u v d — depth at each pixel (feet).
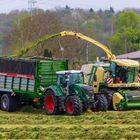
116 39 642.63
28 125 151.23
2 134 131.75
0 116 174.60
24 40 472.85
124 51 636.07
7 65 198.59
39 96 185.98
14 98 196.54
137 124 152.15
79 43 502.38
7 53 512.22
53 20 493.36
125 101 193.98
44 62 187.32
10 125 152.25
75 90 179.22
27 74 188.96
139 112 181.47
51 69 189.47
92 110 186.19
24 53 225.97
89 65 205.67
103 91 200.34
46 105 182.50
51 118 166.71
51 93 179.73
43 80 187.11
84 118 165.07
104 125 148.87
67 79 180.24
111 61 206.49
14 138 126.11
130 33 630.74
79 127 142.00
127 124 152.25
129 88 204.64
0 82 201.98
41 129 139.33
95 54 586.45
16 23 542.57
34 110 197.47
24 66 190.49
